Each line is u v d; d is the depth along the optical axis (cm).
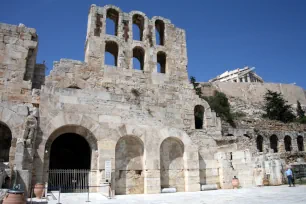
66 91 2262
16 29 2695
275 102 7075
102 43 3175
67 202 1648
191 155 2617
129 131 2377
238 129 4553
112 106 2383
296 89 10138
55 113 2170
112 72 3102
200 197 1950
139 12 3553
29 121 1992
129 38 3356
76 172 2228
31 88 2580
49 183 2214
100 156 2211
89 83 2961
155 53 3416
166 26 3625
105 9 3359
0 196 1387
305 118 6962
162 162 2539
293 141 5362
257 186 2788
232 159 2891
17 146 1880
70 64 2936
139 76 3219
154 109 3117
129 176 2341
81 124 2225
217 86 8550
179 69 3469
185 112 3250
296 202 1505
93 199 1823
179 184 2550
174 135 2581
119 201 1733
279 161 2970
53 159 2848
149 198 1931
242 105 7631
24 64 2623
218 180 2841
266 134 5003
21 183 1700
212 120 3284
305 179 3325
